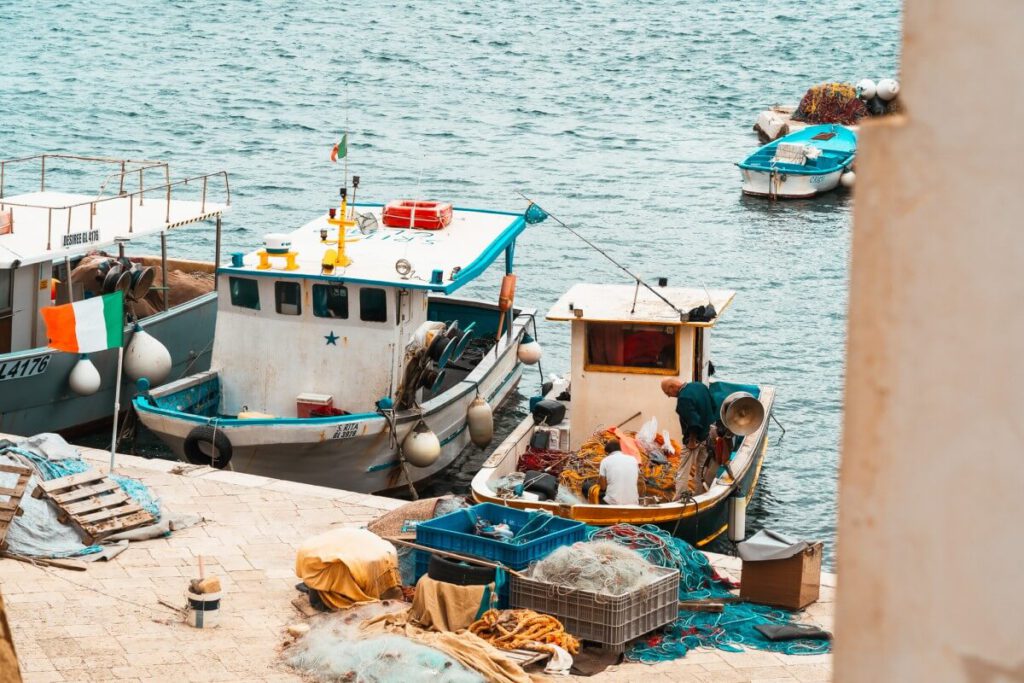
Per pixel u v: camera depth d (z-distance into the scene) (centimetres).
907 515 185
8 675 385
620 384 2378
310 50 9950
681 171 6269
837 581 198
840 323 3956
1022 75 172
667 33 11344
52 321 2112
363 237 2809
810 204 5612
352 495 2164
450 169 6197
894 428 185
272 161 6275
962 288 179
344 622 1633
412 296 2609
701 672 1570
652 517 2066
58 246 2633
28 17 11044
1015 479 177
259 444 2398
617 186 5897
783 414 3188
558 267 4556
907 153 181
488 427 2736
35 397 2644
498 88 8606
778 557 1758
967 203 178
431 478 2695
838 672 192
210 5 12162
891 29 11788
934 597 183
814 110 7119
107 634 1589
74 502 1894
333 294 2562
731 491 2264
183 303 3123
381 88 8444
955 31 175
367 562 1698
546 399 2547
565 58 9969
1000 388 178
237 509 2078
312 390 2588
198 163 6188
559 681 1516
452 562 1664
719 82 9081
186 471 2241
